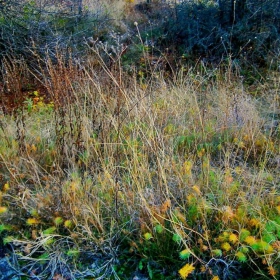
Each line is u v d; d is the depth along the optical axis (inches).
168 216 90.7
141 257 92.1
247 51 239.5
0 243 98.5
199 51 249.3
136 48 251.9
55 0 260.1
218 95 168.1
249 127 138.6
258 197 96.3
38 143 136.8
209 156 120.4
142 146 120.9
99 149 119.7
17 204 102.4
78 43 245.9
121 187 105.1
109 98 137.2
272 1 239.9
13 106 161.8
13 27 224.5
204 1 263.6
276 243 84.1
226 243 84.0
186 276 81.2
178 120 142.1
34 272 91.4
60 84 129.4
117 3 315.0
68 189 101.6
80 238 93.7
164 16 283.6
